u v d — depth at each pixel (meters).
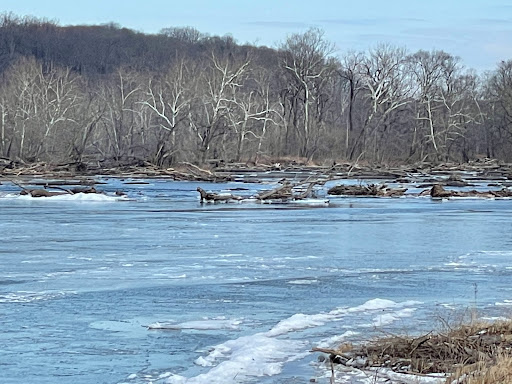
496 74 121.75
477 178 83.06
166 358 12.71
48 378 11.62
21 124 97.75
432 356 12.18
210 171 81.56
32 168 77.44
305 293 18.39
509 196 57.16
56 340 13.82
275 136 109.31
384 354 12.33
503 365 10.69
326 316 15.59
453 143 115.50
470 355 11.95
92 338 13.95
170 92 102.19
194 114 99.88
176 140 98.12
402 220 38.44
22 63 114.12
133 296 17.88
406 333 13.69
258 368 11.79
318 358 12.31
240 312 16.23
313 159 110.69
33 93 102.31
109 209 44.38
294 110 117.44
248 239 29.64
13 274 20.91
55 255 24.72
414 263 23.45
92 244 27.69
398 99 115.44
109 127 112.38
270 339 13.61
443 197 56.50
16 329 14.60
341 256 24.95
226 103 100.69
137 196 55.00
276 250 26.31
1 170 76.44
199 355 12.91
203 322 15.24
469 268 22.55
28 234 30.91
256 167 92.56
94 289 18.73
